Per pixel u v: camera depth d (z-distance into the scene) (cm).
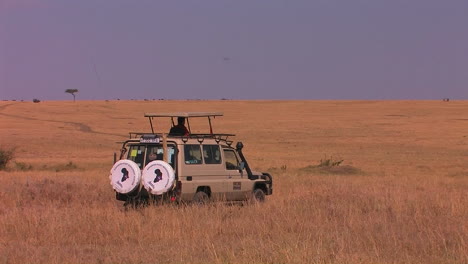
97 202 5216
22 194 5653
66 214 4091
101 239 3516
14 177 8119
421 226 3888
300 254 2961
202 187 4944
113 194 5859
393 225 3909
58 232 3603
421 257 3070
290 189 6600
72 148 19138
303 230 3812
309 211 4500
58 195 5669
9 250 3181
